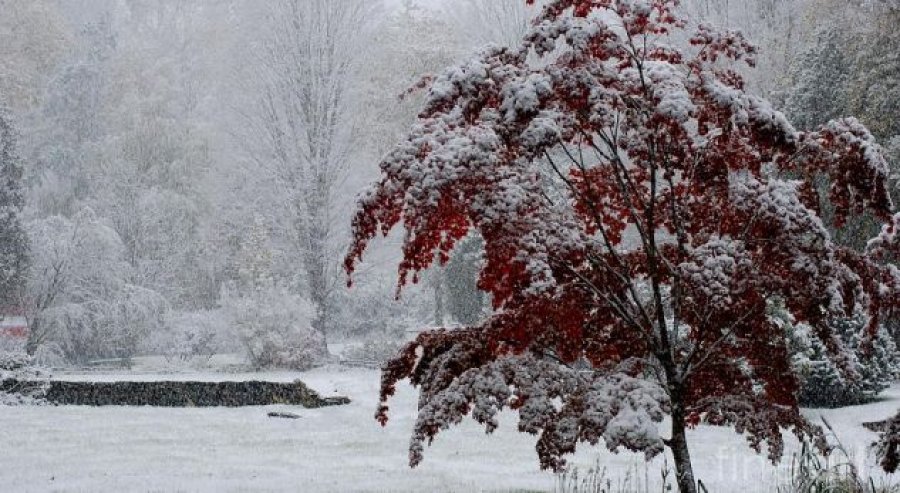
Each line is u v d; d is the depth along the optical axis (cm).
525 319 521
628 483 1023
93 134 5516
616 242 614
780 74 2941
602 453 1306
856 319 1702
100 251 3434
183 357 3234
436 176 479
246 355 2902
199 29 6894
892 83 2566
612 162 561
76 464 1261
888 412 1528
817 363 1670
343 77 3656
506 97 493
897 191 2433
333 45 3616
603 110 520
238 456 1338
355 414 1830
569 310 533
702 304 564
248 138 3878
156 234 4209
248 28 4431
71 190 5044
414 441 502
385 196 518
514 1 4028
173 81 6169
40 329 3238
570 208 581
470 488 1027
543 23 520
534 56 2159
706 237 588
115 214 4088
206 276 4316
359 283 4175
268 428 1678
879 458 612
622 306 560
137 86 5878
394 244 4388
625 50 532
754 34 3250
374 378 2373
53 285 3222
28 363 2277
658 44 599
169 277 4166
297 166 3562
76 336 3306
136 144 4781
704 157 581
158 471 1195
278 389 2053
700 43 580
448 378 546
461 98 523
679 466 545
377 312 4169
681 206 594
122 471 1195
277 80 3619
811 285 521
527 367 518
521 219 504
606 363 589
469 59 527
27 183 5028
